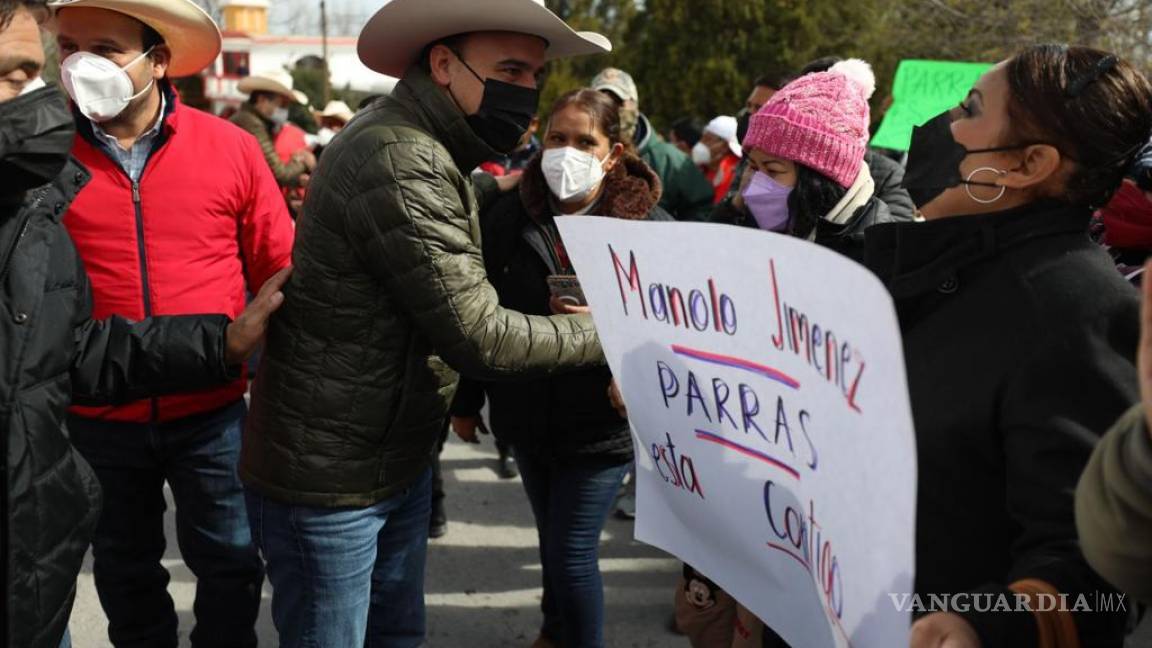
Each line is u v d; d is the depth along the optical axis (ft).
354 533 7.42
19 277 5.95
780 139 7.45
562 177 9.23
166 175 9.19
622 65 87.71
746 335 4.34
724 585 5.26
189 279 9.32
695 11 82.02
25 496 5.93
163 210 9.17
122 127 9.03
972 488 4.50
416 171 6.73
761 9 80.23
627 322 5.11
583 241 5.16
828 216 7.53
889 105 18.76
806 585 4.50
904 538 3.48
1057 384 4.15
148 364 7.11
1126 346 4.18
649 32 84.23
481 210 9.84
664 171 16.70
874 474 3.63
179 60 10.08
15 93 5.70
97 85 8.63
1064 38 38.04
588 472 9.37
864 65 10.28
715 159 22.11
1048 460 4.08
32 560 6.00
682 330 4.73
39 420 6.06
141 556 9.66
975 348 4.49
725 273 4.34
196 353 7.12
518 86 7.34
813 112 7.39
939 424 4.51
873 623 3.76
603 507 9.48
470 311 6.88
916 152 5.13
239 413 9.60
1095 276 4.34
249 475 7.66
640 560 14.16
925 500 4.59
